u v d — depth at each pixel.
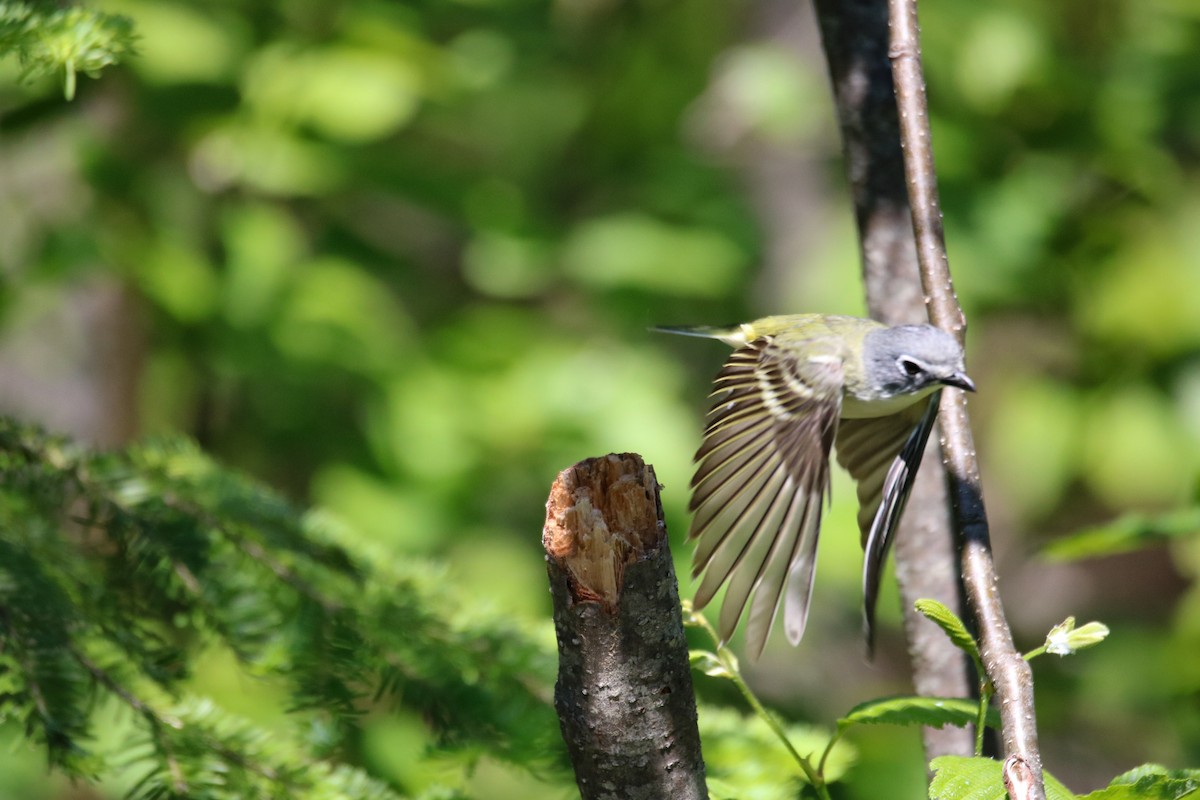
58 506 5.64
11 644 4.85
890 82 5.88
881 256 5.94
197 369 12.02
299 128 11.41
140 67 10.99
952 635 3.76
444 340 12.66
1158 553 15.17
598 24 15.64
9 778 9.56
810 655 13.72
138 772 6.58
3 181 10.99
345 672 5.36
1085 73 13.71
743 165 14.49
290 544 5.81
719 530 4.69
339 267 11.97
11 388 11.52
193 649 6.31
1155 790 3.65
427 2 13.02
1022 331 14.23
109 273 10.79
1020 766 3.43
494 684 5.56
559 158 15.66
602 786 3.79
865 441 5.70
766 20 14.60
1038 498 13.67
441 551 11.89
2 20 5.29
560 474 3.77
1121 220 13.76
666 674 3.73
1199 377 13.25
